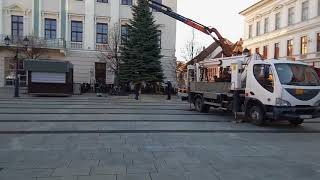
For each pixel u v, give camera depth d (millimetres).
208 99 20328
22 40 40938
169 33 47812
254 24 62656
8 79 43156
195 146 10352
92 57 45625
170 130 13422
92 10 45719
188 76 23688
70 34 45531
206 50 59594
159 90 43094
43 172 7289
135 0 47062
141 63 40531
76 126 14070
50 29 45156
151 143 10703
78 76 45250
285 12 52312
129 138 11516
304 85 14750
